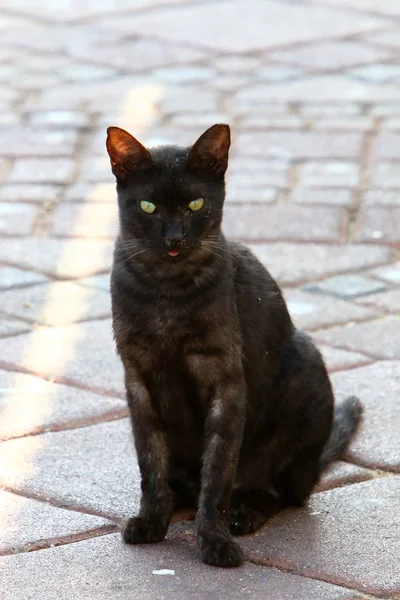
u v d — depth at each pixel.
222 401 6.84
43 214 12.90
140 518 6.84
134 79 17.75
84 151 14.78
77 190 13.55
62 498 7.29
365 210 12.88
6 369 9.37
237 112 16.12
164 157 6.95
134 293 6.79
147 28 20.58
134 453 7.93
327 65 18.30
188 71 18.11
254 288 7.28
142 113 16.08
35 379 9.16
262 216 12.71
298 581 6.30
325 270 11.46
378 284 11.16
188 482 7.46
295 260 11.68
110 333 10.04
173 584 6.23
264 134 15.27
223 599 6.07
